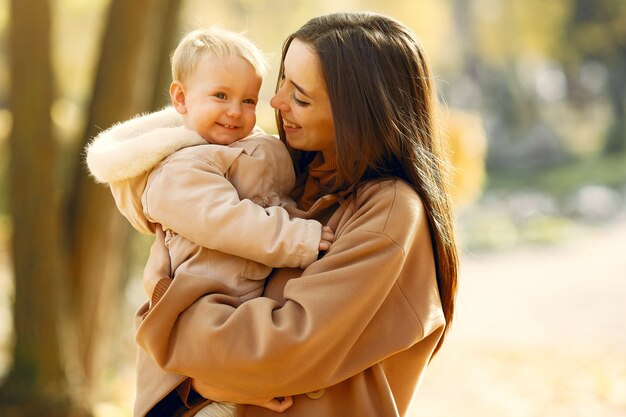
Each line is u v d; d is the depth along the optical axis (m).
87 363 7.75
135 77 7.55
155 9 7.58
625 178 34.34
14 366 7.22
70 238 7.58
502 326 13.62
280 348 2.40
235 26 19.78
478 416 8.41
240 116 2.82
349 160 2.61
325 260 2.51
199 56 2.82
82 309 7.63
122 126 2.94
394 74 2.65
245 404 2.60
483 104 41.81
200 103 2.81
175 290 2.52
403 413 2.75
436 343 2.75
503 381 9.99
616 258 19.78
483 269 20.03
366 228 2.54
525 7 39.53
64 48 15.29
